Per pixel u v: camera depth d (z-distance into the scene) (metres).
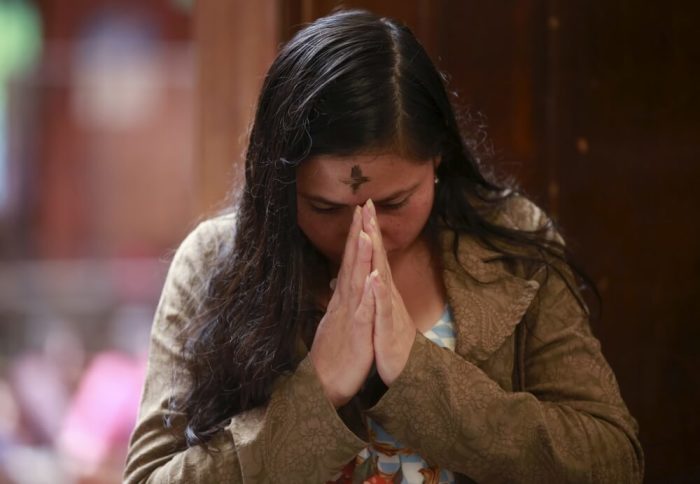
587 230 4.64
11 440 8.48
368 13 2.98
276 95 2.86
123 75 17.25
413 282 3.18
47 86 17.28
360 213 2.84
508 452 2.85
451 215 3.25
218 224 3.29
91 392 7.95
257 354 2.89
